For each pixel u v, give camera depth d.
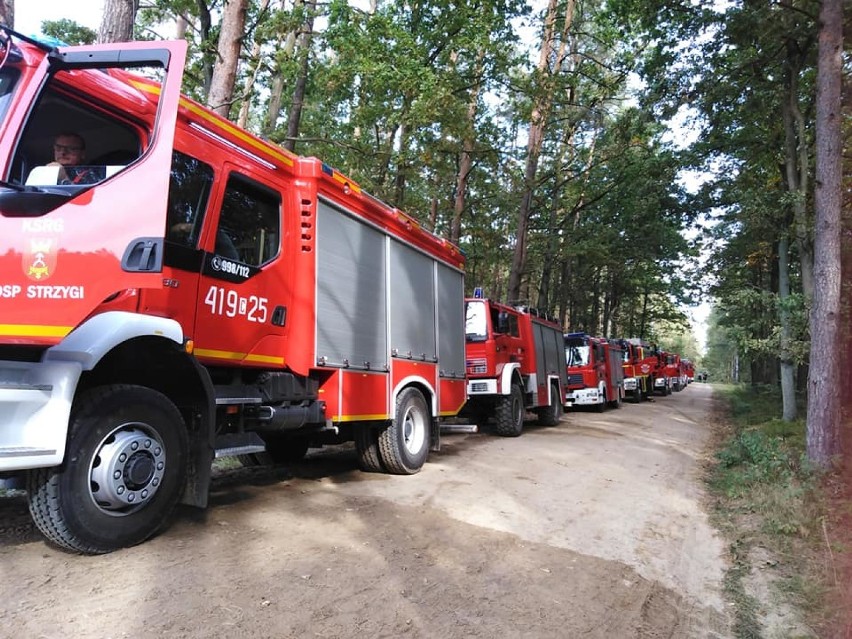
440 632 3.42
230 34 10.11
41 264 3.53
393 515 5.68
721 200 17.27
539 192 27.02
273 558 4.30
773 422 14.55
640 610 4.02
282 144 13.54
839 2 8.95
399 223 8.01
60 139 3.91
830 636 3.83
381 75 12.44
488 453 9.96
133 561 4.02
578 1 21.78
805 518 6.12
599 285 37.19
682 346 100.88
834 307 8.70
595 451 10.71
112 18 8.15
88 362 3.67
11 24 6.31
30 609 3.25
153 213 3.75
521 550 5.00
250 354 5.41
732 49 13.57
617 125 16.58
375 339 7.28
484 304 11.96
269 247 5.70
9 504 5.32
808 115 14.02
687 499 7.46
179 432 4.45
